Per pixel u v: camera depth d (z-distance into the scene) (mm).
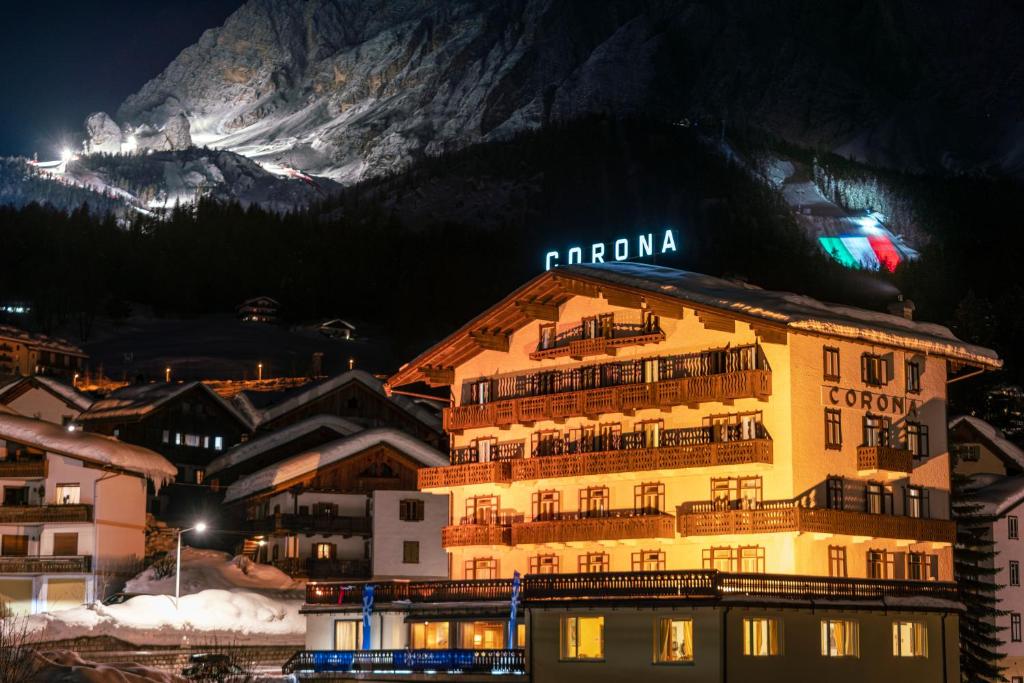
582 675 52625
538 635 54094
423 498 91125
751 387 55781
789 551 54875
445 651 56219
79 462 83250
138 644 70500
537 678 53781
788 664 51312
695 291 58875
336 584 64125
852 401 58281
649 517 58719
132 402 102312
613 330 62938
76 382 154500
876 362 59875
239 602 75875
